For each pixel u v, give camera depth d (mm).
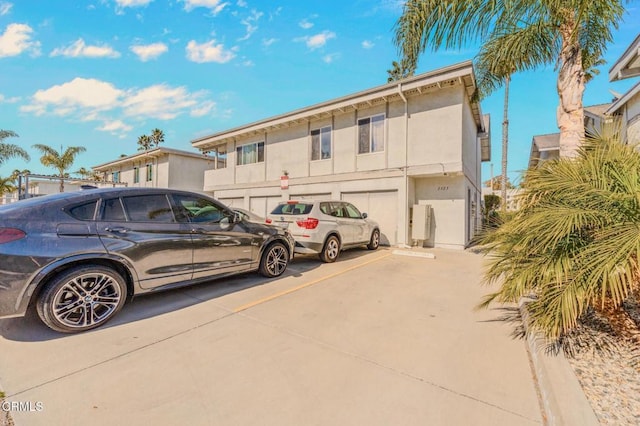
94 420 1912
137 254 3662
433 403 2117
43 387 2252
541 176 3055
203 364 2615
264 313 3875
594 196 2584
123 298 3576
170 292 4719
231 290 4863
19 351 2791
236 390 2250
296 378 2416
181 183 20844
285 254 5961
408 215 10539
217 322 3559
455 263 7465
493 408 2068
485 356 2809
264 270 5531
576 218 2449
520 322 3648
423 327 3490
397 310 4059
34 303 3127
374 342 3088
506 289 2949
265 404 2090
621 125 3107
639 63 7312
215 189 17828
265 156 15109
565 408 1854
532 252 2779
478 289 5125
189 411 2012
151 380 2367
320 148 12977
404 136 10641
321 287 5125
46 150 20969
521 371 2553
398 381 2387
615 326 3137
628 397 2037
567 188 2766
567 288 2432
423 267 6945
